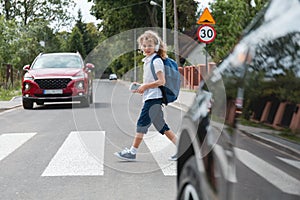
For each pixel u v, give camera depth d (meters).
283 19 2.12
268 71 2.11
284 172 1.81
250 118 2.17
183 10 38.47
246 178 2.10
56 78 15.52
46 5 56.44
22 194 4.88
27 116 13.62
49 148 7.67
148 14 45.72
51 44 58.22
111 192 4.94
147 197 4.74
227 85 2.54
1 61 30.41
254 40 2.38
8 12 54.84
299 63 1.87
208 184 2.54
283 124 1.88
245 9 12.66
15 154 7.17
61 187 5.15
